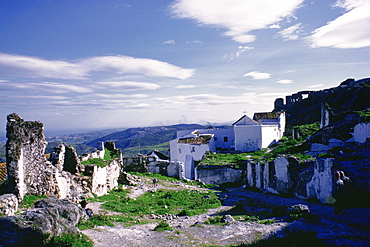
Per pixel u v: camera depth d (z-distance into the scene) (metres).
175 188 32.00
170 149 59.12
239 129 57.34
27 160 17.61
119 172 31.92
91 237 12.75
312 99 85.88
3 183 17.84
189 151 55.94
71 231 12.11
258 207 20.98
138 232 14.30
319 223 14.45
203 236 13.63
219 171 40.41
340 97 72.44
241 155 50.22
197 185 37.09
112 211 18.84
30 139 17.70
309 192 21.61
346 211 16.09
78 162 23.05
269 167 28.27
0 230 10.16
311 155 32.81
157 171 43.41
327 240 11.80
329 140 35.03
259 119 65.81
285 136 66.69
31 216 11.24
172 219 18.03
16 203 14.92
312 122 73.94
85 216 15.21
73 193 20.66
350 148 30.06
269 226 14.64
